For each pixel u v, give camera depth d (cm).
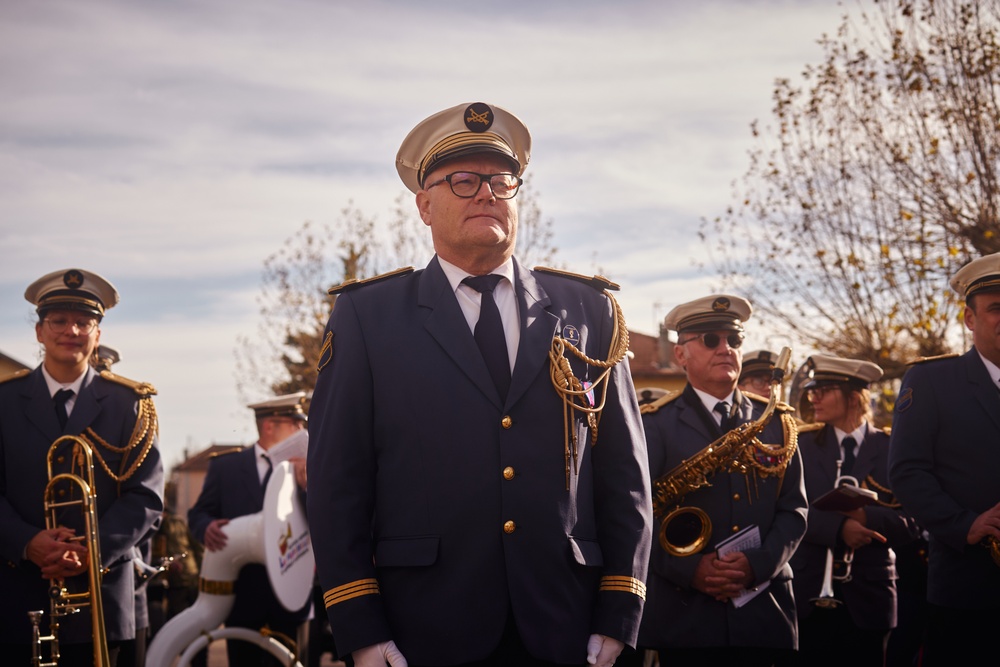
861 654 698
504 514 339
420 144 376
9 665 585
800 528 597
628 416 366
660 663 597
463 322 358
